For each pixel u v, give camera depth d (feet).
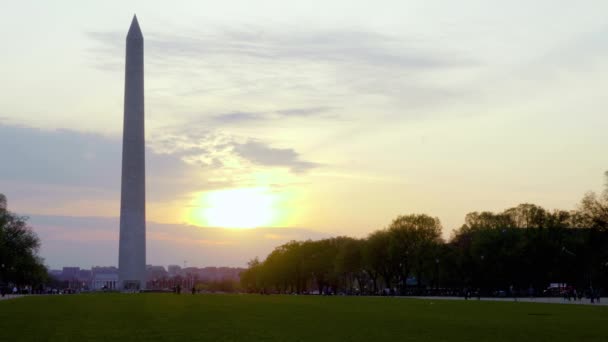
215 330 147.54
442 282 602.03
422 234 593.01
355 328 154.20
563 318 195.00
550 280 542.98
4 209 560.61
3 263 547.08
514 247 497.87
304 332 142.41
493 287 547.90
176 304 298.15
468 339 127.34
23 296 462.60
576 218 445.78
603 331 147.02
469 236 602.03
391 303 332.80
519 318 195.21
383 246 602.85
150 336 132.16
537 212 532.32
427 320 184.75
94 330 147.84
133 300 350.23
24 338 128.98
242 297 463.83
